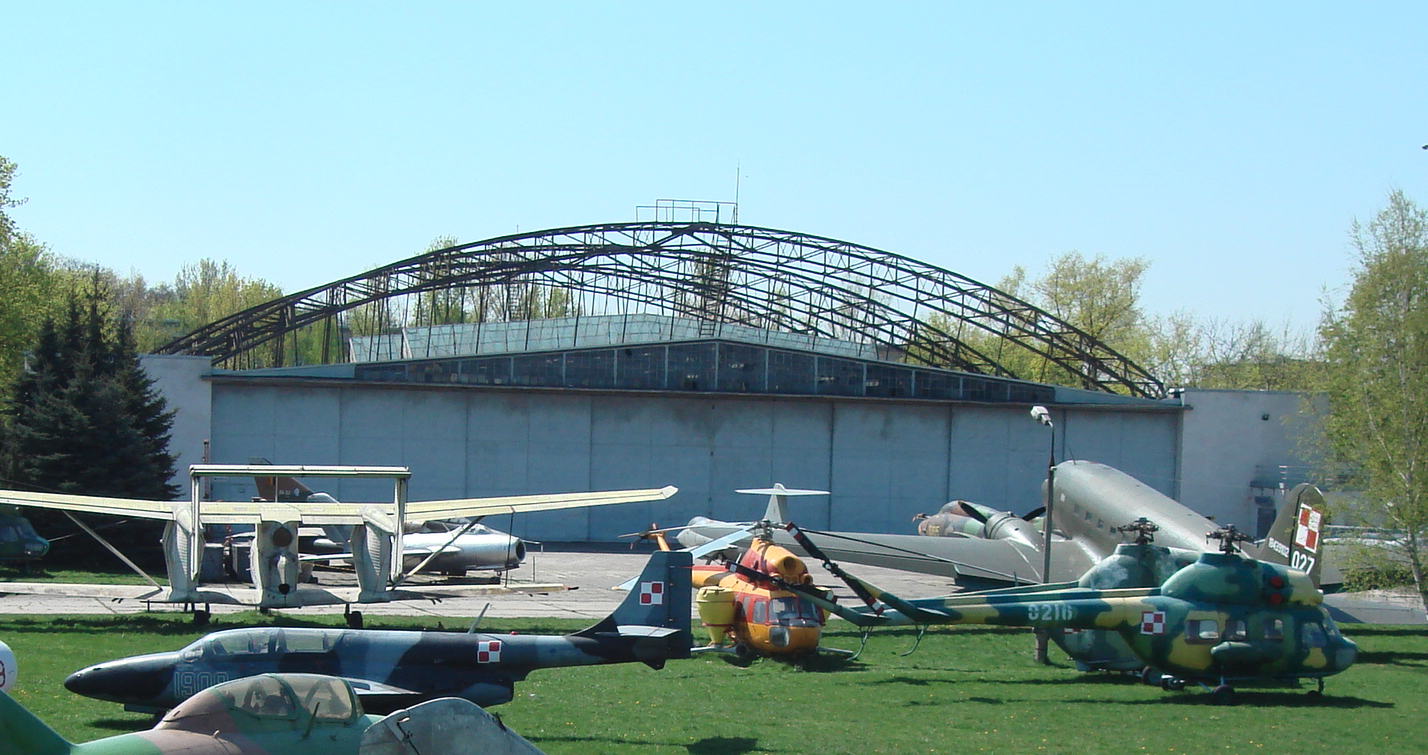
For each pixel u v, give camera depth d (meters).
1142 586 29.61
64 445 52.41
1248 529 71.62
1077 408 72.69
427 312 88.44
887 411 72.75
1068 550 45.94
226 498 66.56
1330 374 48.53
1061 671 31.97
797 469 72.25
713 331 80.69
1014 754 21.11
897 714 24.89
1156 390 78.19
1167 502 42.91
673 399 71.62
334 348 129.88
